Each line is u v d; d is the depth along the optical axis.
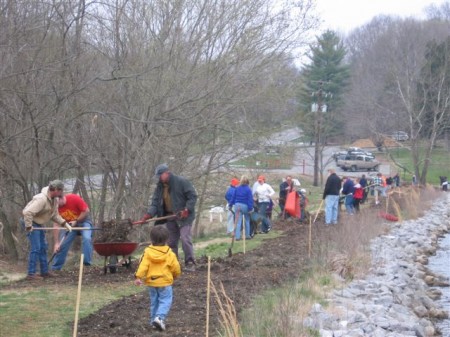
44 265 14.06
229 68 24.75
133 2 23.28
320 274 15.11
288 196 27.95
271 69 26.47
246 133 25.67
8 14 17.97
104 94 21.89
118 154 23.08
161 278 9.65
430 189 52.94
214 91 24.20
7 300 11.84
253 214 23.22
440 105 62.97
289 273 14.72
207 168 25.55
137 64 22.23
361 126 66.38
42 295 12.23
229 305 9.18
